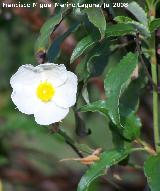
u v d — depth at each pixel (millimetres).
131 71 439
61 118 449
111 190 689
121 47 513
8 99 766
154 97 484
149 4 473
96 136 771
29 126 707
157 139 484
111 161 465
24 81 458
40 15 725
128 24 459
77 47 454
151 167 444
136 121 483
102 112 465
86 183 456
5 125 726
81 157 518
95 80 707
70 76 450
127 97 520
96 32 458
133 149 475
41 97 453
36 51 472
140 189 734
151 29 453
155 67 483
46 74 455
